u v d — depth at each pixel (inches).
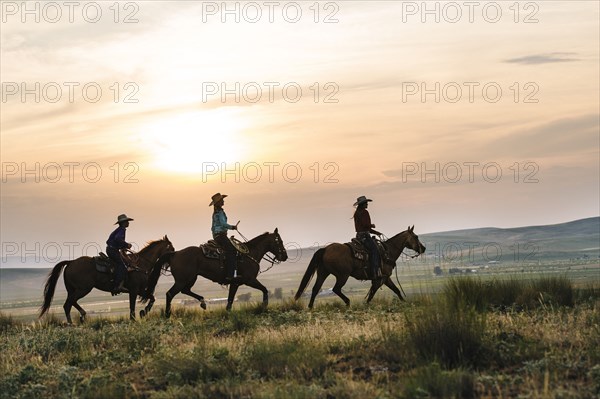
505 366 428.5
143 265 890.7
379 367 439.5
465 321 457.4
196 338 582.9
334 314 738.2
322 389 391.2
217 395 406.9
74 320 895.1
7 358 573.3
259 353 473.4
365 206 908.6
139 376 479.5
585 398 350.0
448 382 375.9
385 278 905.5
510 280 751.7
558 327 518.3
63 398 425.1
